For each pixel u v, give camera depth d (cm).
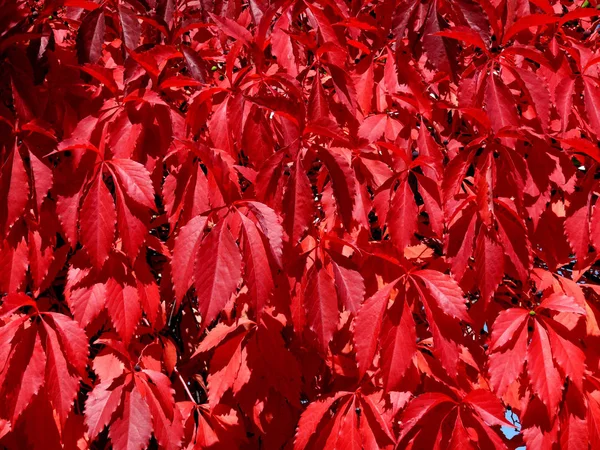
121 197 134
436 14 147
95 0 165
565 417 160
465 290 170
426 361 159
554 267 179
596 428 160
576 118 184
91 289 154
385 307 138
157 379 150
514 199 155
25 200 139
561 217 178
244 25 192
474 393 146
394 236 146
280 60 156
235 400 177
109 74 143
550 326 150
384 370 135
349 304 139
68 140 132
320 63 160
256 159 145
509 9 160
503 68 169
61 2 151
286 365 162
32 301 140
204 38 199
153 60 139
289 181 136
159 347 175
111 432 142
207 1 179
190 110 143
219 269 121
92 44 151
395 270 158
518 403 176
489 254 147
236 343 165
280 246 122
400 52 155
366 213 156
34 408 147
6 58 149
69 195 137
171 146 144
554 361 157
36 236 151
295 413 181
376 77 182
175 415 149
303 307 151
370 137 167
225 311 176
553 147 169
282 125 144
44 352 140
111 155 141
